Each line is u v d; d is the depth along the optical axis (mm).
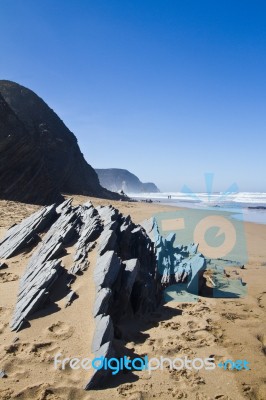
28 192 25188
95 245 7715
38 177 26250
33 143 26141
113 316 6004
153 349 5285
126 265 6734
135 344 5434
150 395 4238
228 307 7242
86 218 9102
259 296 8188
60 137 47781
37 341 5051
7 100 44844
